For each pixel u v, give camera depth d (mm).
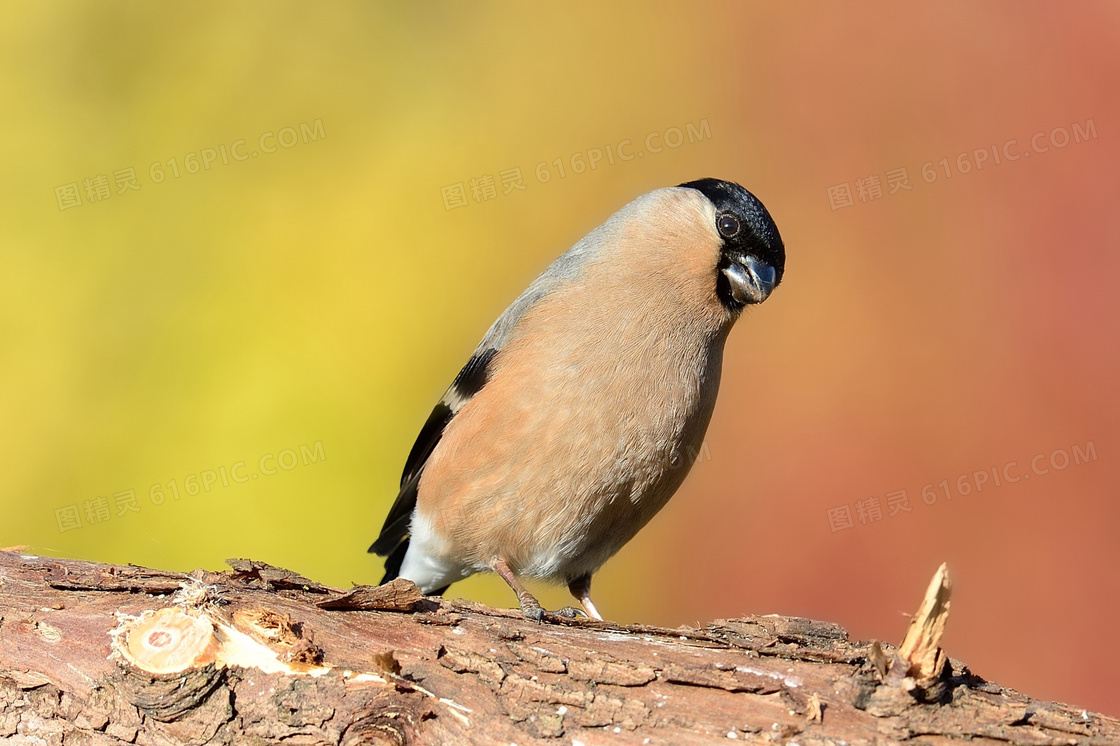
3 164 12570
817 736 5438
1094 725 5391
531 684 5727
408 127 13797
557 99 14516
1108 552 11234
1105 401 11906
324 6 13883
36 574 6258
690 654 5906
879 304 13148
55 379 11898
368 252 13000
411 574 9711
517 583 8961
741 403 12969
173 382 12094
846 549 11984
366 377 12352
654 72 14758
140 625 5832
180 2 13484
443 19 14500
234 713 5637
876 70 14125
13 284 12172
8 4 12930
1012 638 11117
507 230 13766
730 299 9086
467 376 9703
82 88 13039
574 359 8594
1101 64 13180
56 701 5727
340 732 5582
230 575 6379
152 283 12461
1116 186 12781
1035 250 12867
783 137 14375
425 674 5766
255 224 12945
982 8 13664
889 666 5520
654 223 9086
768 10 14680
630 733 5559
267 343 12297
